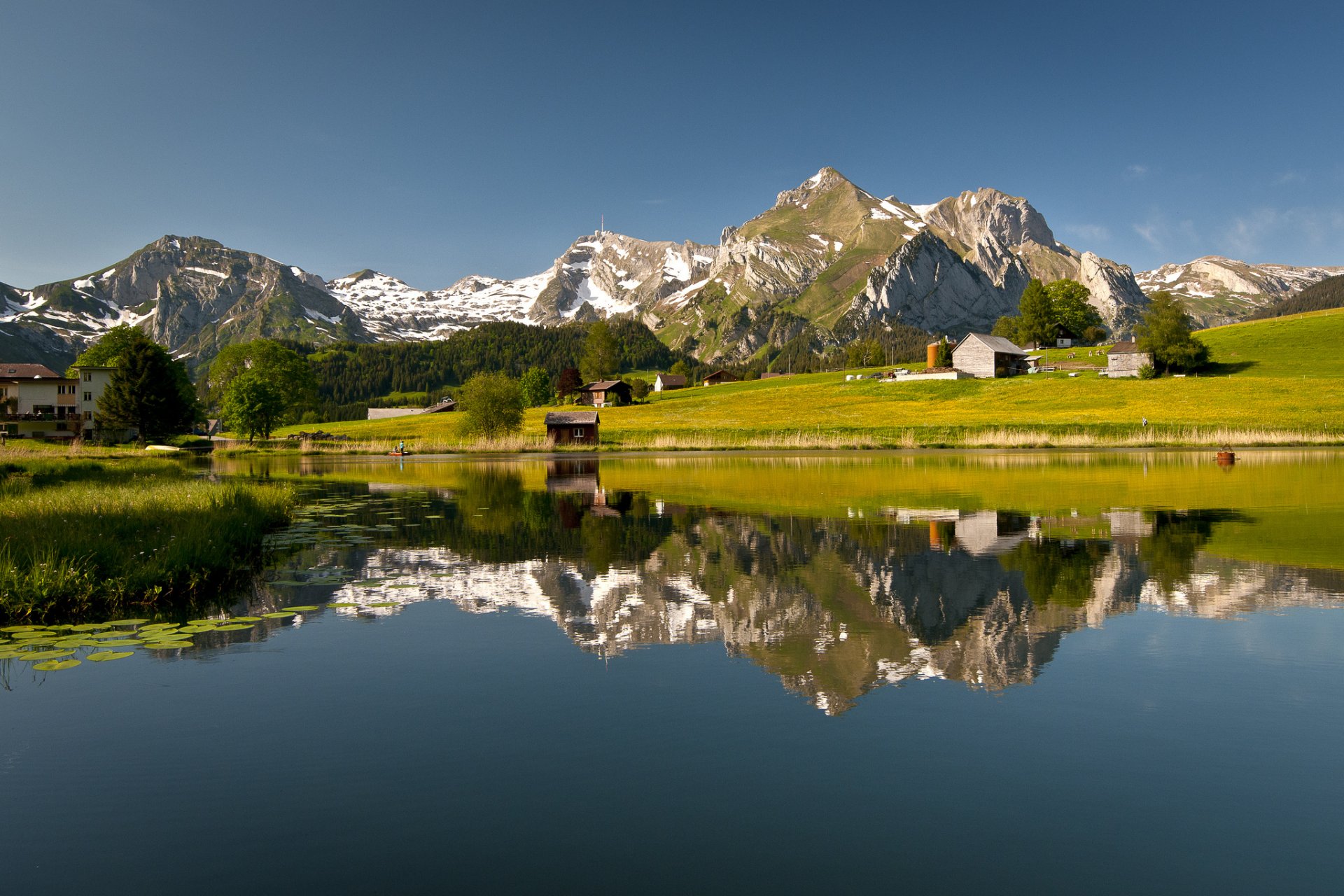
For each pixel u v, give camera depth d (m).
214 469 55.88
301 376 143.62
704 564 17.28
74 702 9.16
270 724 8.49
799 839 6.22
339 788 7.10
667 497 32.44
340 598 14.29
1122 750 7.72
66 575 13.69
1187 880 5.68
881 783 7.11
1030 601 13.61
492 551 19.33
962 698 9.09
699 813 6.60
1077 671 9.97
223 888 5.65
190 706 8.98
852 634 11.76
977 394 115.56
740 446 77.12
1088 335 178.62
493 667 10.29
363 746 7.91
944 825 6.41
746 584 15.15
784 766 7.43
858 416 103.00
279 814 6.68
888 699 9.10
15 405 109.62
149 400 89.94
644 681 9.71
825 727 8.30
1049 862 5.90
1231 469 44.06
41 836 6.36
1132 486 34.75
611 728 8.31
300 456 76.06
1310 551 18.30
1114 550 18.59
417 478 46.12
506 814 6.62
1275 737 8.00
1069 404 100.88
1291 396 93.94
